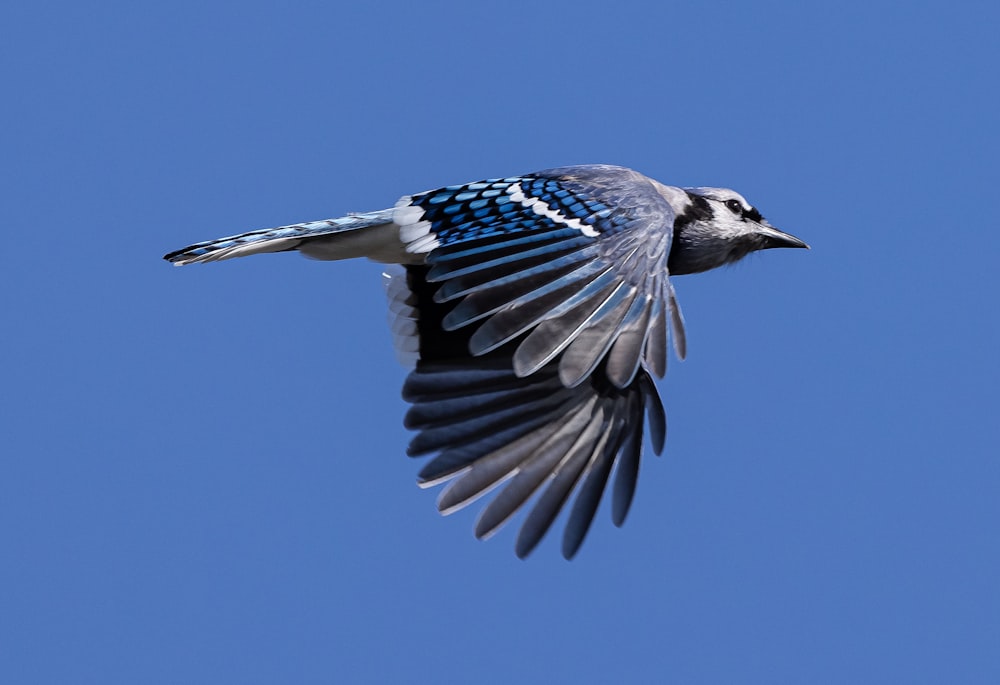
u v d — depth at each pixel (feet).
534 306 32.04
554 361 36.55
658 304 32.94
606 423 36.29
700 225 43.29
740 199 44.34
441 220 36.29
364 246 38.04
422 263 38.63
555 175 36.52
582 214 34.73
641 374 36.37
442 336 37.73
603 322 32.04
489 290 32.22
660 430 35.99
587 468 35.96
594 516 35.58
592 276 32.91
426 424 36.68
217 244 37.19
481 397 36.68
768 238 44.42
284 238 37.14
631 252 33.68
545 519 35.47
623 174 36.45
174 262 37.27
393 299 38.70
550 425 36.29
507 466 35.94
